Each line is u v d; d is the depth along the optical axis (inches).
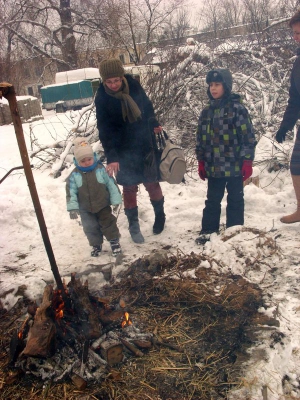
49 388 94.9
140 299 126.6
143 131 156.4
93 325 102.8
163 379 96.5
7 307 130.6
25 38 977.5
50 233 184.7
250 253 143.1
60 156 251.1
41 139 354.0
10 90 90.9
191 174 241.0
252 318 115.0
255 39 394.9
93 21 965.8
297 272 136.6
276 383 92.7
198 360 101.6
